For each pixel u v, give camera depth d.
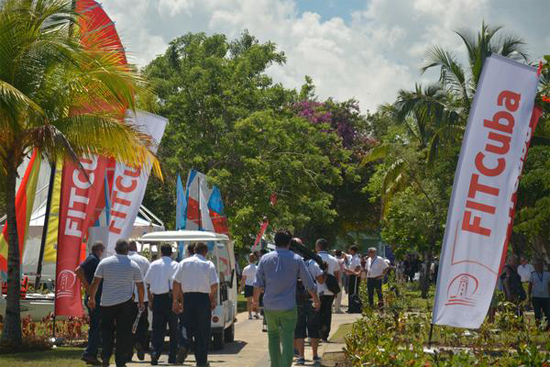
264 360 17.22
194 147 38.53
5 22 17.70
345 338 14.35
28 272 32.94
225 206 39.06
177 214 23.84
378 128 70.69
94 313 15.99
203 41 41.97
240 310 35.47
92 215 19.12
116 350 14.73
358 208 71.25
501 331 17.48
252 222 38.47
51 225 21.08
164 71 41.16
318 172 43.16
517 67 13.85
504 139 13.77
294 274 12.55
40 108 17.17
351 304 32.06
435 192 42.50
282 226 39.53
